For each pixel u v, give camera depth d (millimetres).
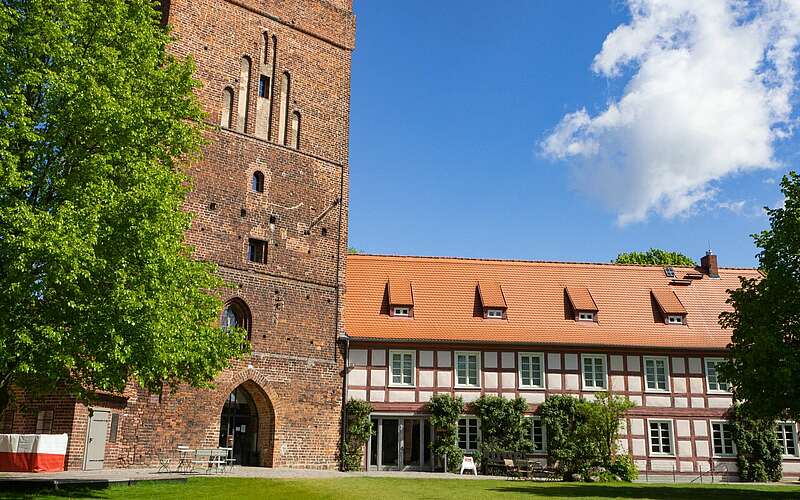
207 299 21266
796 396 22219
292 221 32312
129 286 17594
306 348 31703
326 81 34781
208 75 30891
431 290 37000
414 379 33812
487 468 32781
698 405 34906
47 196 18109
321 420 31609
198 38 30844
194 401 28250
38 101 18672
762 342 22312
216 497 18078
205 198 29797
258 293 30625
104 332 16797
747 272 41062
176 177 19969
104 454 25016
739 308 24484
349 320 34750
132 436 26562
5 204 16547
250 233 30875
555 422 33375
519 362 34562
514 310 36562
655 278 39625
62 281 16297
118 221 17719
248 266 30531
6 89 17500
